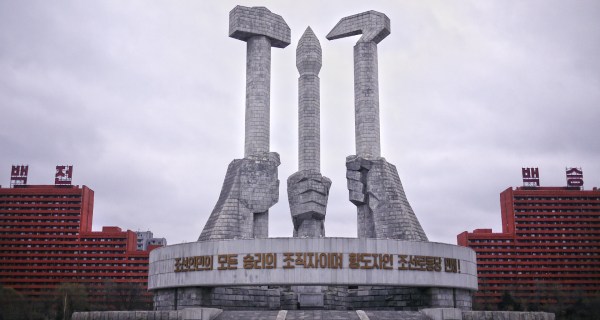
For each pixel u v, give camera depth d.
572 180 195.12
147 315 56.66
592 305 141.88
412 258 61.44
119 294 152.88
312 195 76.00
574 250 187.00
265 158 78.50
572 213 189.50
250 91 80.88
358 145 80.75
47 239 186.62
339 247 60.03
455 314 54.34
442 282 62.47
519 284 185.00
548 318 57.59
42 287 183.25
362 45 82.75
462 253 65.31
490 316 57.28
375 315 55.50
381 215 76.94
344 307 70.81
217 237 73.44
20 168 195.38
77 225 187.75
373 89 81.81
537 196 191.38
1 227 186.62
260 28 81.94
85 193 191.50
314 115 79.00
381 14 83.44
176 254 63.69
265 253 59.97
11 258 185.25
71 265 185.00
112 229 192.62
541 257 186.88
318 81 80.62
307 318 54.75
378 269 60.12
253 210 76.50
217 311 55.31
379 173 78.31
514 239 188.38
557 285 168.50
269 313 55.94
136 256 185.12
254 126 79.62
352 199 78.88
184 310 53.78
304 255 59.62
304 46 80.00
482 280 182.25
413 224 76.81
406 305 66.25
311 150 77.94
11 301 129.12
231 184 77.50
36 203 188.62
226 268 60.22
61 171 194.12
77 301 140.75
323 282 59.16
